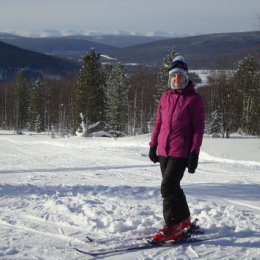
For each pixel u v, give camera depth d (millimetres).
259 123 44719
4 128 87500
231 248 4441
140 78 64188
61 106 76188
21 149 27250
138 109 62188
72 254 4277
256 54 35906
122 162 16688
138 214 5707
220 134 47688
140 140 27078
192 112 4516
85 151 22469
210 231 4930
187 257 4199
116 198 6711
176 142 4527
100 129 45281
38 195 7051
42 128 78375
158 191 7234
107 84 51125
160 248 4434
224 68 52156
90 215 5680
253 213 5852
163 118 4641
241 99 51750
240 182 9797
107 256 4219
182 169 4574
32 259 4152
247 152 18469
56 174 12219
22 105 86938
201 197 7023
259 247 4473
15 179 10938
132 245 4434
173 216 4598
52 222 5426
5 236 4855
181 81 4555
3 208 6152
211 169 14062
